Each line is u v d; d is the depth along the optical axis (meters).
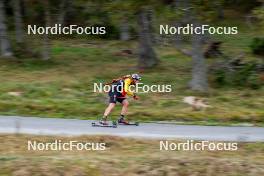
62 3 66.56
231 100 43.50
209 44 64.50
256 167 27.28
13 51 60.38
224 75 49.31
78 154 28.22
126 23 74.44
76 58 62.66
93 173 26.08
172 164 27.09
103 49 70.38
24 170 26.03
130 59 63.78
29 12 69.50
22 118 35.78
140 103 41.44
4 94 42.19
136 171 26.38
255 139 31.86
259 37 75.06
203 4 43.25
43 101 40.66
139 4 44.34
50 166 26.25
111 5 45.78
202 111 39.62
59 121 35.16
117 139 30.33
